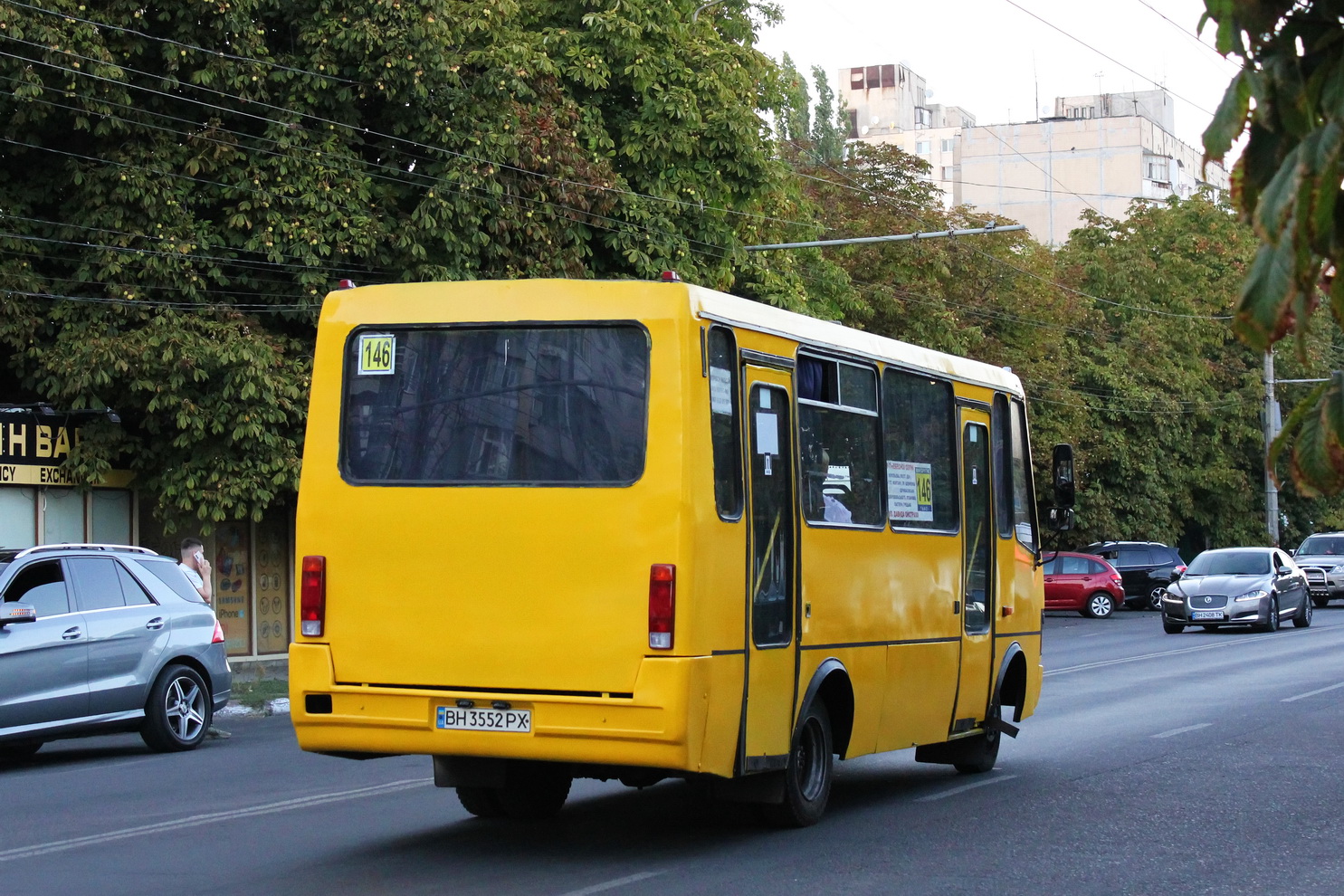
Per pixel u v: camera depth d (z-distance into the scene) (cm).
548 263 2486
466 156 2403
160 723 1451
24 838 937
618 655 791
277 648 2598
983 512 1240
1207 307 6034
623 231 2648
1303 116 241
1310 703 1781
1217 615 3331
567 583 805
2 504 2183
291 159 2284
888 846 897
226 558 2522
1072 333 5347
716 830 957
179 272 2214
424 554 833
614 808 1055
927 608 1116
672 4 2986
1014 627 1290
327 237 2284
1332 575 4719
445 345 856
